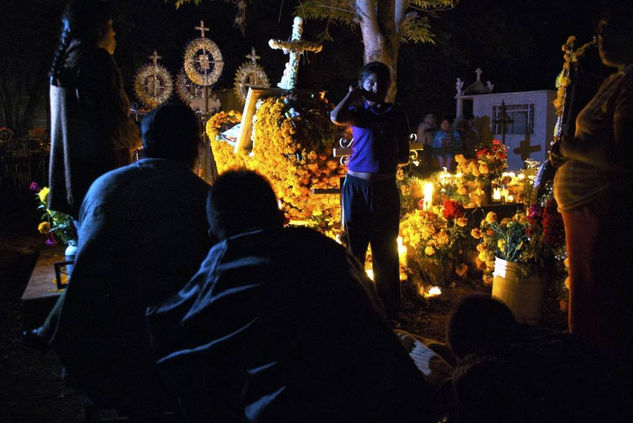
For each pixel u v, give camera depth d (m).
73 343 2.33
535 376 1.98
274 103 5.44
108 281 2.30
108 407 2.43
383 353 1.86
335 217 5.69
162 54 18.02
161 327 1.97
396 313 4.82
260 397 1.79
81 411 3.84
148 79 9.02
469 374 2.06
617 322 2.89
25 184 13.31
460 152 12.43
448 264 5.87
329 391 1.78
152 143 2.59
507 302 4.89
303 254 1.89
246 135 5.86
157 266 2.33
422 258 5.77
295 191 5.40
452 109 21.12
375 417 1.82
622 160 2.74
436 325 4.98
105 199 2.36
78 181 3.42
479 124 13.81
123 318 2.32
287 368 1.78
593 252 2.93
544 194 5.42
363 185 4.48
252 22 17.55
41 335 2.61
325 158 5.48
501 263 4.91
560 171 3.10
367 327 1.86
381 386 1.84
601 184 2.85
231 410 1.89
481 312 2.24
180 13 17.56
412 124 20.52
